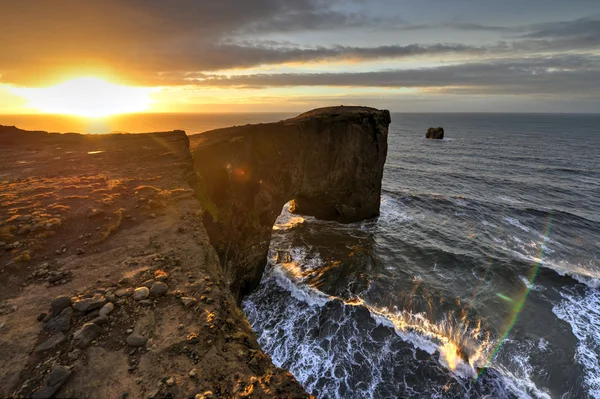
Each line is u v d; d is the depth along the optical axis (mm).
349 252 27922
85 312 5438
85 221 8953
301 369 15273
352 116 33750
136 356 4680
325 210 36438
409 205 43656
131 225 9031
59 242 7809
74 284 6250
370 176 36469
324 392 14133
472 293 21844
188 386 4262
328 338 17203
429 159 81875
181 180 13453
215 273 7387
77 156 16469
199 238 8688
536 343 17000
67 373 4238
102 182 12477
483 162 76750
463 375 14805
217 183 19297
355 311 19219
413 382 14500
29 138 20562
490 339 17266
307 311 19734
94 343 4840
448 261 26719
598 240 31703
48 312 5430
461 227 35281
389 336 17188
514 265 25625
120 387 4188
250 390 4289
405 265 26000
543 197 47500
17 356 4516
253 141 24891
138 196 11117
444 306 20250
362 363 15531
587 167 68625
